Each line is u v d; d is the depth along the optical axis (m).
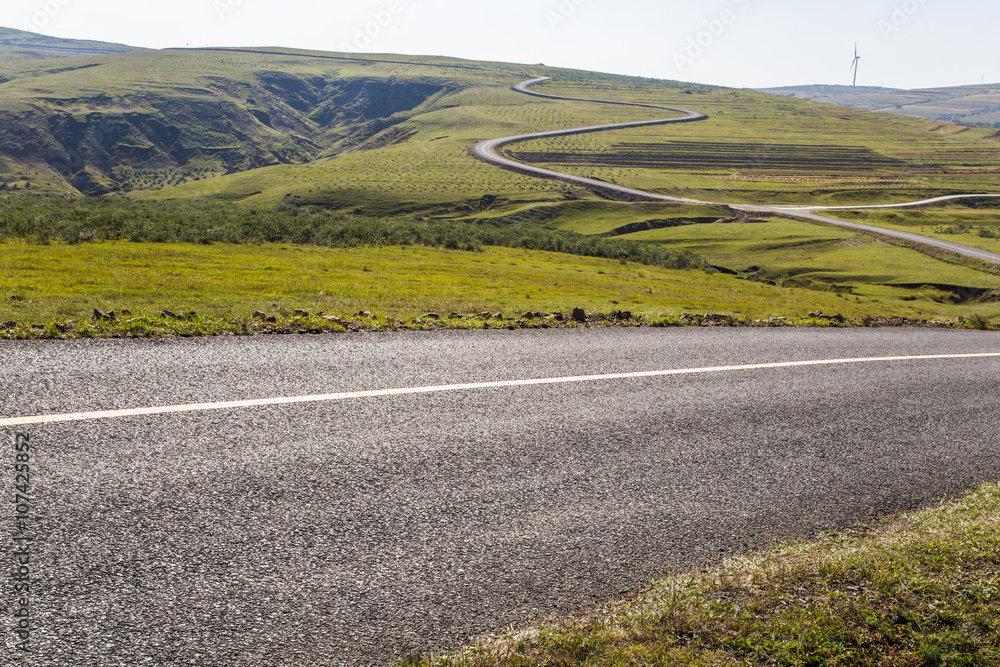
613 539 4.48
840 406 7.75
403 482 4.88
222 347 7.83
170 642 3.14
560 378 7.80
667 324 12.64
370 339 9.01
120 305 11.84
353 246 43.81
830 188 186.62
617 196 176.75
